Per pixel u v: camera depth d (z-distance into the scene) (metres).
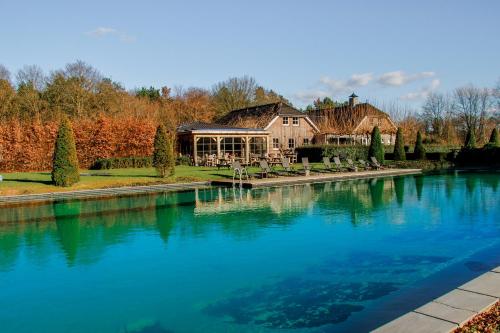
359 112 46.00
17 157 30.34
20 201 18.28
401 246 10.10
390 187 21.53
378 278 7.95
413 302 6.79
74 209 16.16
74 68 48.00
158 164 24.06
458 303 5.59
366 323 6.12
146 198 18.84
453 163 34.00
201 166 33.56
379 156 31.95
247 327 6.12
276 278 8.05
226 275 8.28
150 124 34.84
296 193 19.67
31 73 48.34
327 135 43.25
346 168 29.52
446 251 9.63
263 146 40.22
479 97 60.09
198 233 11.80
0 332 6.16
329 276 8.11
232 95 65.19
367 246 10.15
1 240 11.39
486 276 6.57
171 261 9.27
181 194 19.95
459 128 61.03
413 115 55.66
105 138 32.56
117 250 10.26
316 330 5.96
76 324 6.36
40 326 6.32
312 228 12.15
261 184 21.72
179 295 7.35
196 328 6.13
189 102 61.50
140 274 8.48
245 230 12.05
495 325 4.94
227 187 22.16
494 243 10.23
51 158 31.31
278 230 11.98
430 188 20.86
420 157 35.94
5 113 41.53
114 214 14.98
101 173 27.50
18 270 8.88
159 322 6.35
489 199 16.98
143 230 12.33
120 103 49.62
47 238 11.55
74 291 7.66
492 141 39.72
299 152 39.59
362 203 16.52
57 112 43.94
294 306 6.78
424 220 13.03
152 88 67.88
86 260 9.49
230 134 35.03
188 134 35.34
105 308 6.90
